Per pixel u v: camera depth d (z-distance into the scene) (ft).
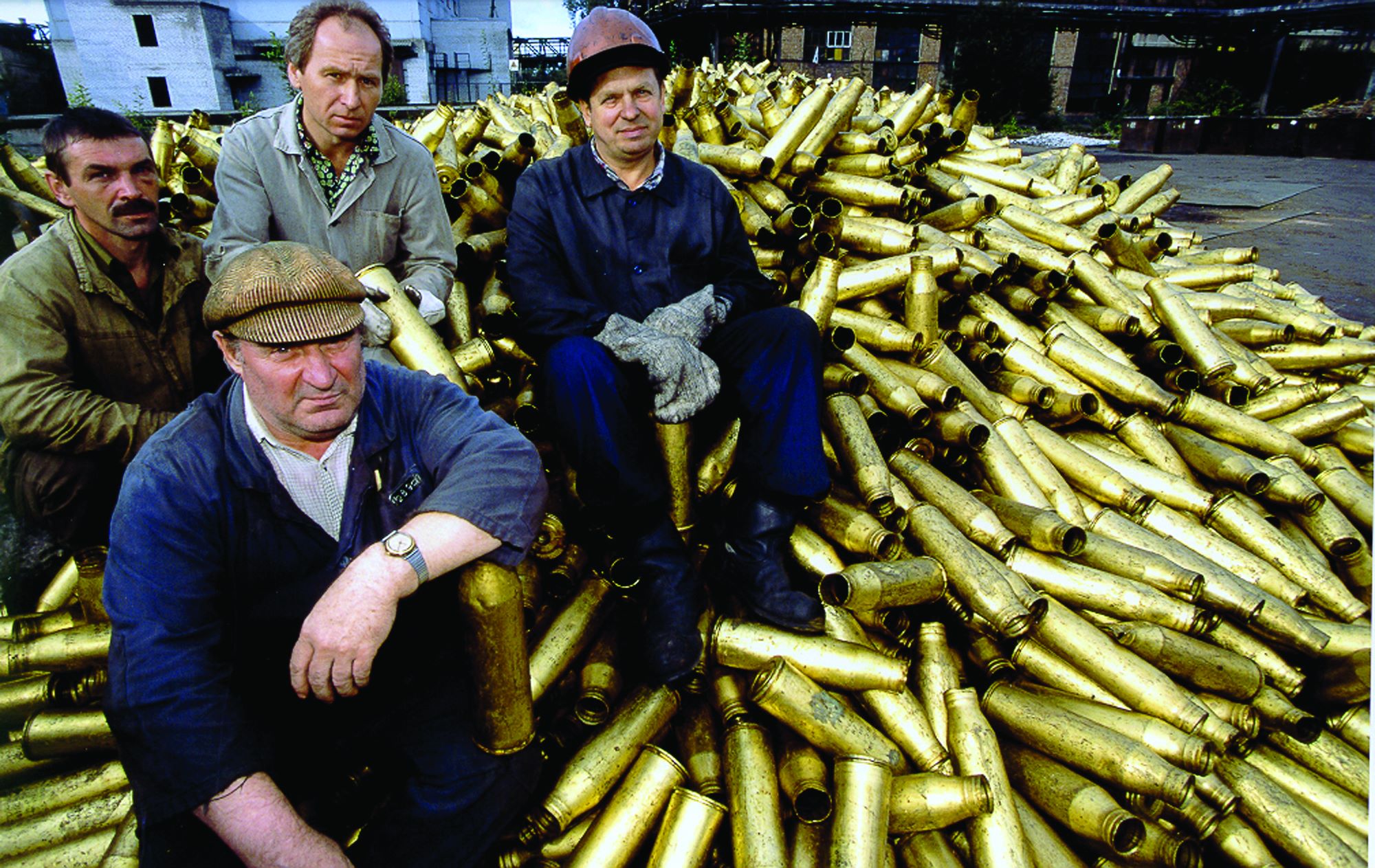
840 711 6.52
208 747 4.68
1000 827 6.20
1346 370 12.86
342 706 5.73
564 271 8.33
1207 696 7.61
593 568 7.88
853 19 86.43
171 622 4.80
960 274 10.63
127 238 8.06
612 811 6.24
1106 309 11.51
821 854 6.07
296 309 4.49
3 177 13.89
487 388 9.34
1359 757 7.38
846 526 7.85
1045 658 7.65
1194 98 86.17
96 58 77.87
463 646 5.68
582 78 7.64
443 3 112.06
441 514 5.10
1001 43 84.74
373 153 8.80
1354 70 79.25
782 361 7.20
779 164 11.76
